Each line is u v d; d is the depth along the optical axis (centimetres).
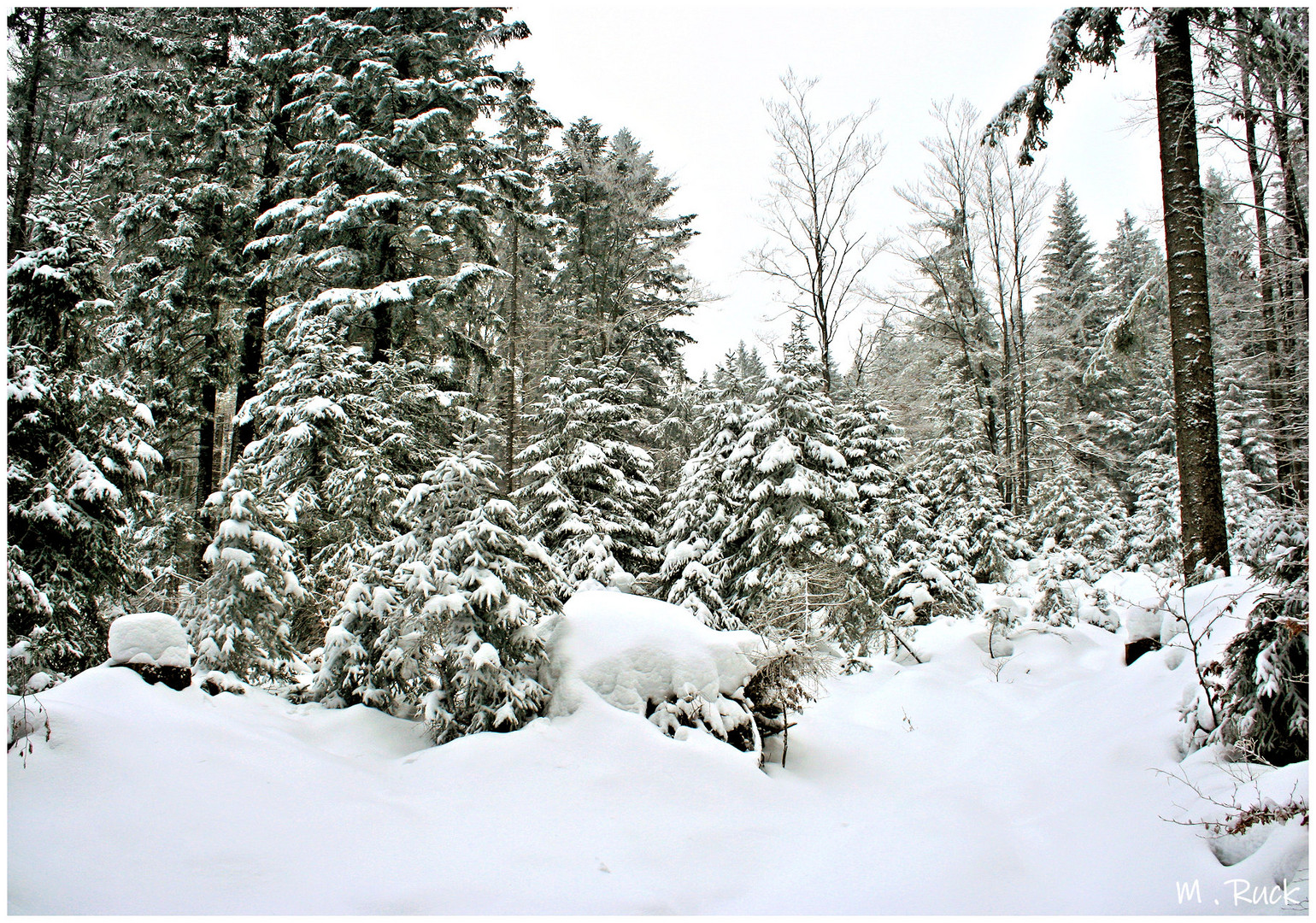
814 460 1247
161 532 1095
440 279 1459
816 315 1955
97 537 812
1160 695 641
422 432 1375
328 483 1027
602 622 650
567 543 1295
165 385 1490
